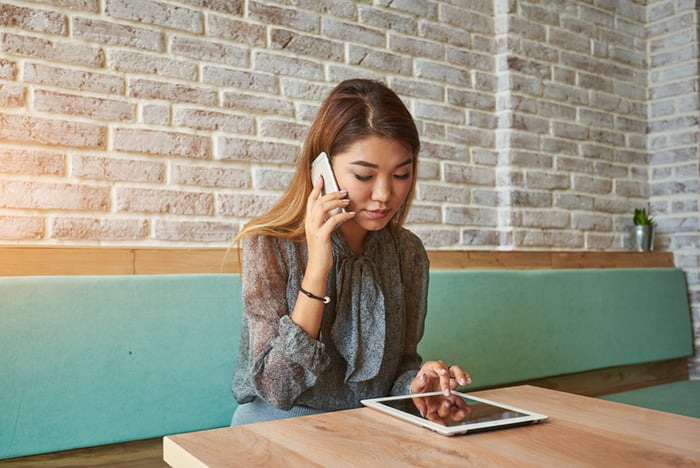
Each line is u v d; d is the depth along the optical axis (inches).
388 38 107.0
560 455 33.4
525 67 121.6
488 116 118.8
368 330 52.3
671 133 139.4
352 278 52.7
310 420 41.2
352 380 51.4
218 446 35.2
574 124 129.4
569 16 130.4
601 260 126.6
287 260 52.1
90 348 69.8
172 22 86.0
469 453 33.8
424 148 109.9
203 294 77.7
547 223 122.6
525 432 38.2
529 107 121.6
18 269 70.3
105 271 75.2
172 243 84.7
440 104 112.6
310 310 47.4
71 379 68.4
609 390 125.3
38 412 66.5
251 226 52.4
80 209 78.7
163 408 73.5
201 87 88.0
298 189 52.7
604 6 137.0
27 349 66.5
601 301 120.0
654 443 35.6
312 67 98.1
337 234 53.4
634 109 141.1
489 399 48.3
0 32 74.7
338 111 48.8
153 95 84.1
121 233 81.2
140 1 83.6
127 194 81.8
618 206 136.2
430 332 96.7
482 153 117.3
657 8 142.3
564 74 128.5
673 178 138.9
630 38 141.8
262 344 47.9
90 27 80.0
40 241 76.4
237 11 91.7
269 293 50.0
